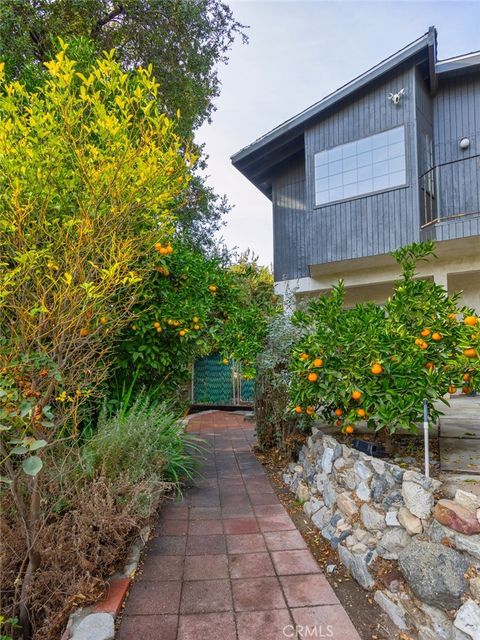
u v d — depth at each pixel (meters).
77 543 2.34
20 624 2.20
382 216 7.50
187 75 7.34
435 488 2.26
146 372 4.41
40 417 2.16
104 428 3.43
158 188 2.88
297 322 3.67
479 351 2.68
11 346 2.25
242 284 6.07
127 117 2.72
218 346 4.31
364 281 8.66
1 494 2.40
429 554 2.03
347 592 2.35
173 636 1.99
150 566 2.64
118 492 2.82
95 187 2.53
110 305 3.03
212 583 2.44
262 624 2.07
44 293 2.23
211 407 10.11
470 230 6.56
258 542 2.96
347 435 3.63
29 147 2.51
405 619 2.02
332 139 8.21
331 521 2.97
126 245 2.62
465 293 8.38
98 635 1.92
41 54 5.83
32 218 2.52
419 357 2.83
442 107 7.81
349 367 2.93
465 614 1.79
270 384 4.88
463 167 7.50
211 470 4.73
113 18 6.77
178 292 4.08
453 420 4.58
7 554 2.34
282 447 4.82
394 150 7.41
